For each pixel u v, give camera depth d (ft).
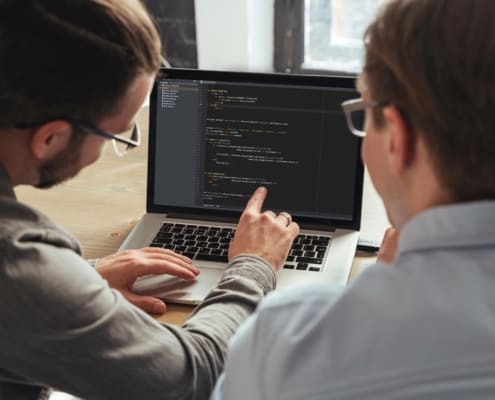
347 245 4.53
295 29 10.19
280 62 10.49
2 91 2.84
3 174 3.03
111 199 5.37
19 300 2.91
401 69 2.02
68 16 2.85
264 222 4.25
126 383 3.12
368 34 2.21
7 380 3.21
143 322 3.22
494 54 1.87
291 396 1.94
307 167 4.69
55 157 3.11
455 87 1.93
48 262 2.97
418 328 1.86
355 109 2.49
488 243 1.93
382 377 1.85
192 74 4.75
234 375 2.15
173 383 3.22
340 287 2.24
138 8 3.06
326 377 1.91
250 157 4.76
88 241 4.83
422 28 1.98
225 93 4.74
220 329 3.51
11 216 2.98
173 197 4.91
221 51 10.17
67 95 2.90
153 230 4.77
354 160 4.61
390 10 2.10
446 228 1.96
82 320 3.00
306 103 4.64
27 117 2.91
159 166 4.90
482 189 1.99
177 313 4.07
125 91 3.02
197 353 3.35
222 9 9.89
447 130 1.97
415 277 1.95
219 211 4.86
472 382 1.76
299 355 2.00
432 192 2.08
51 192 5.48
